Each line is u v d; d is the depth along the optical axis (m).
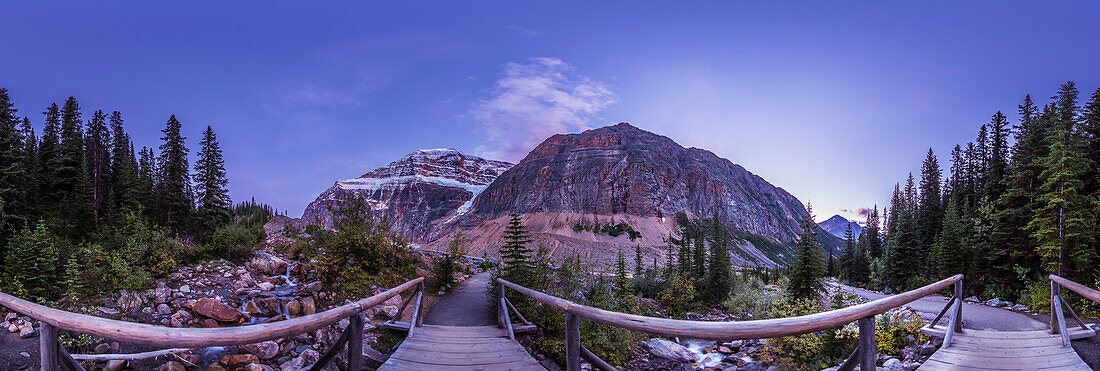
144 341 3.41
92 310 12.66
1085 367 7.83
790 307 23.36
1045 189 23.27
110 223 34.12
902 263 44.94
